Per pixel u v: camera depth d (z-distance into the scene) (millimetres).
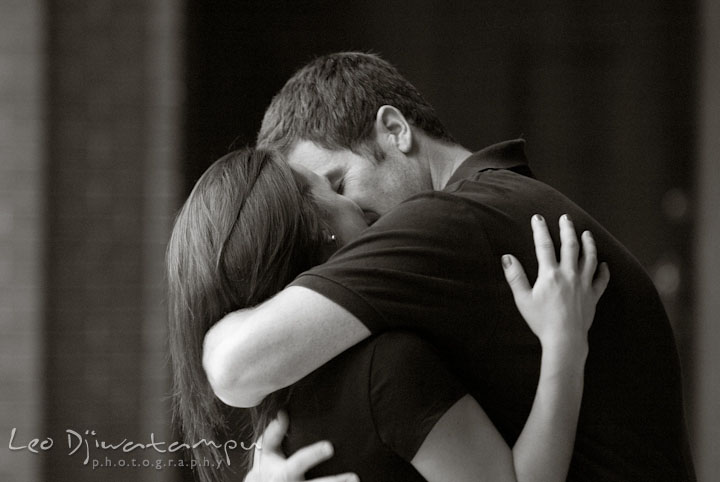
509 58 13195
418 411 3660
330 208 4340
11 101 10633
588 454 4027
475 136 13172
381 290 3768
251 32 12547
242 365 3766
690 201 12445
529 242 4043
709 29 11281
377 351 3748
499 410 3949
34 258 10555
